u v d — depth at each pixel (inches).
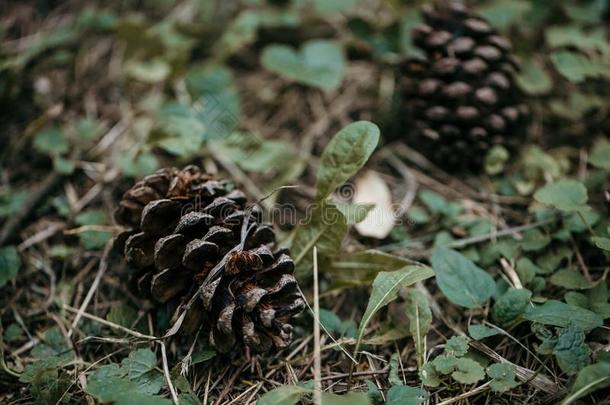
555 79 17.9
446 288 13.9
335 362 13.9
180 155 15.9
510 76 16.1
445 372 12.7
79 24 18.5
